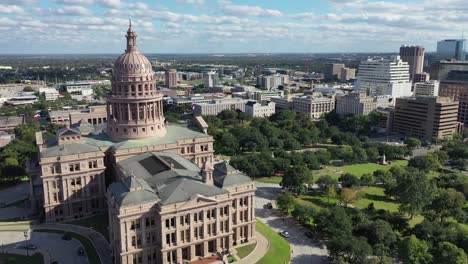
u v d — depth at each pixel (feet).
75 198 537.24
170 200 412.36
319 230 503.61
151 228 416.67
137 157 555.28
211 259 435.12
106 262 431.43
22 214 558.97
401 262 437.99
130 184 418.10
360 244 416.05
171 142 596.29
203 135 634.84
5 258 435.53
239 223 468.34
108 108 597.11
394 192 606.55
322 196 643.86
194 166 547.49
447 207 549.95
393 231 471.62
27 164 580.30
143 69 579.07
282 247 468.75
